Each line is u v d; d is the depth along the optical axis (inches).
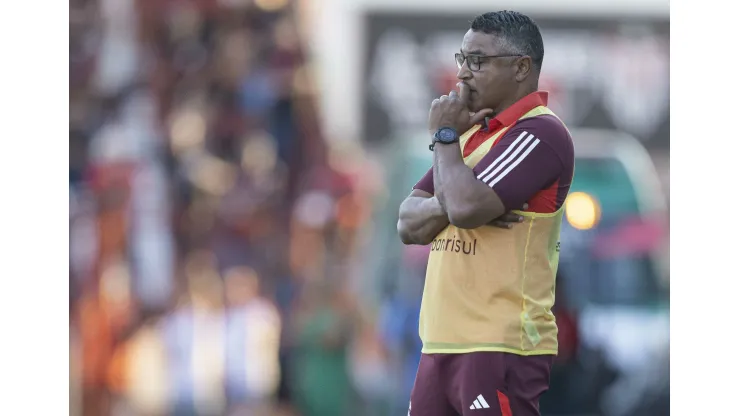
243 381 1259.2
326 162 1290.6
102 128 1285.7
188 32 1295.5
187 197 1286.9
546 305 542.0
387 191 1269.7
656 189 1286.9
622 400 1162.6
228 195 1289.4
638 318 1218.6
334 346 1240.8
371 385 1214.9
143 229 1280.8
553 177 533.3
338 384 1231.5
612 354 1187.9
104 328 1263.5
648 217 1268.5
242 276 1277.1
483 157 534.3
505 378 526.6
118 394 1258.0
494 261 532.4
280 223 1286.9
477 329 530.9
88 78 1285.7
